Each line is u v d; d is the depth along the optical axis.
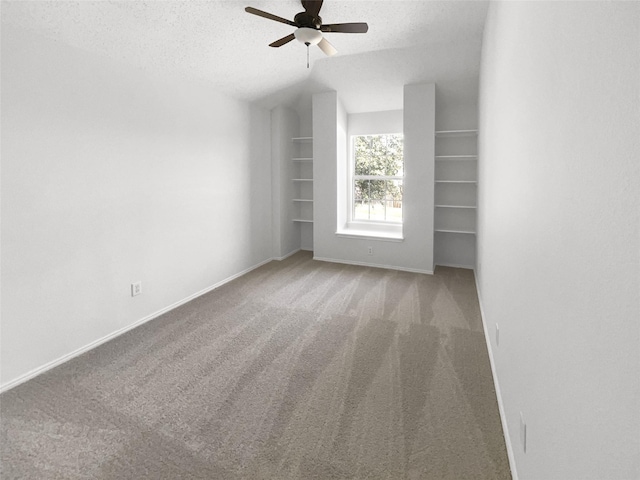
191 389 2.38
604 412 0.71
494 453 1.82
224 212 4.54
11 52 2.33
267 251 5.57
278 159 5.51
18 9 2.26
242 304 3.87
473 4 3.29
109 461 1.78
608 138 0.71
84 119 2.80
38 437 1.94
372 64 4.50
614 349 0.67
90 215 2.89
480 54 4.07
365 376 2.51
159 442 1.91
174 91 3.67
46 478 1.68
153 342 3.02
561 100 1.03
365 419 2.08
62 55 2.62
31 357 2.53
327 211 5.50
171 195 3.69
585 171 0.83
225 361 2.72
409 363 2.67
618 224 0.66
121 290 3.19
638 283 0.58
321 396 2.29
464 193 5.17
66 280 2.73
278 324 3.37
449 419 2.07
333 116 5.23
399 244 5.12
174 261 3.78
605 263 0.72
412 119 4.82
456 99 4.93
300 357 2.78
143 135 3.33
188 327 3.31
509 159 1.95
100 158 2.95
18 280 2.44
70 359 2.75
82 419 2.08
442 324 3.35
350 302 3.91
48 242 2.61
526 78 1.51
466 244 5.28
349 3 3.30
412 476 1.69
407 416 2.10
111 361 2.72
